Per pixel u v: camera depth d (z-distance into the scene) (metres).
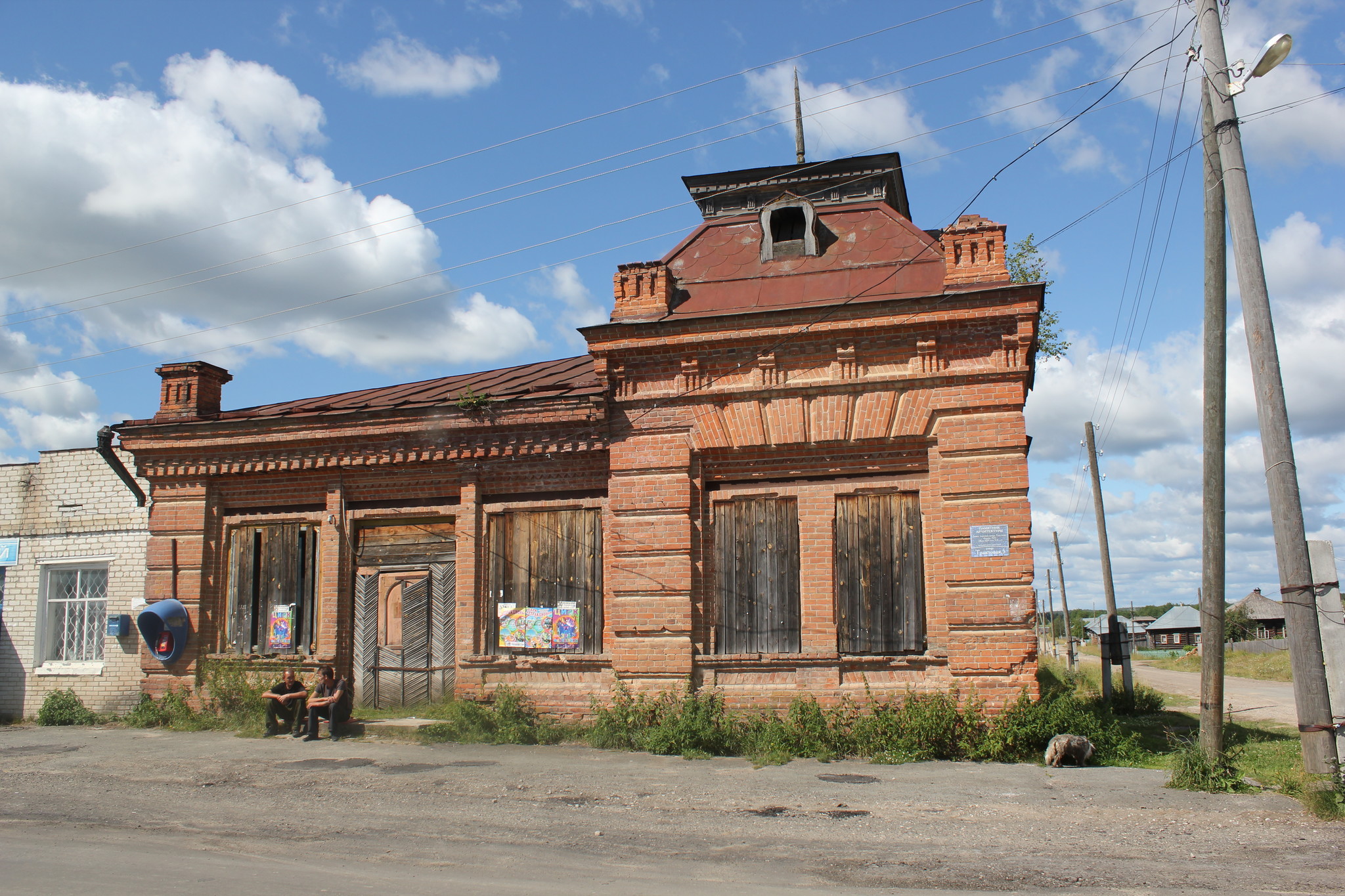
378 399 16.89
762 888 6.61
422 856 7.53
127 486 17.12
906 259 13.88
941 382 12.53
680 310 14.10
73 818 9.05
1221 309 11.03
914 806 9.32
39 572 17.61
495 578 14.36
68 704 16.42
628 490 13.45
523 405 14.13
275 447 15.47
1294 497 10.33
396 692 14.77
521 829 8.52
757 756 11.85
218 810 9.37
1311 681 10.06
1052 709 11.91
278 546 15.66
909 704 12.06
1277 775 10.40
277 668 15.16
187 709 15.17
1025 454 12.19
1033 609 11.87
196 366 16.30
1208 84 11.12
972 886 6.72
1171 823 8.62
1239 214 10.80
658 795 9.89
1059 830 8.40
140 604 16.81
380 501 15.25
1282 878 6.95
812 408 13.01
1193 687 34.00
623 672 13.09
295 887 6.47
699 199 17.70
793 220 14.88
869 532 12.89
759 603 13.09
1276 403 10.48
